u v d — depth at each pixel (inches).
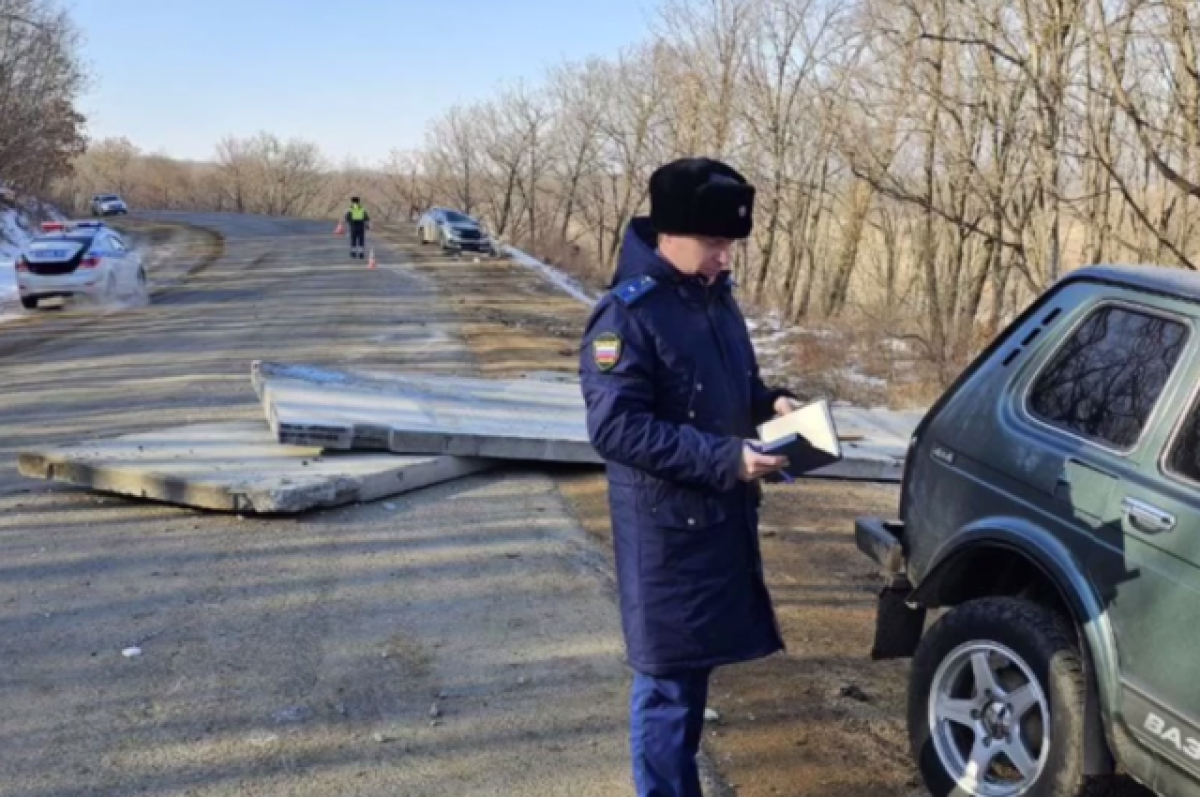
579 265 1266.0
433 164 2866.6
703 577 107.9
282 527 237.3
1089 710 113.7
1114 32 419.8
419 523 247.3
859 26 717.9
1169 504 110.7
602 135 1909.4
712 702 163.8
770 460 100.6
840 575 227.1
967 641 130.0
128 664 169.6
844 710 162.9
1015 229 495.2
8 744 143.9
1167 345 122.3
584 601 205.0
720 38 1214.9
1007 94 584.1
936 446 146.5
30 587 199.5
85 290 745.0
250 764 140.9
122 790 133.5
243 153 4003.4
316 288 892.6
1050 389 134.2
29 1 1588.3
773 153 1157.1
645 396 105.8
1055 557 120.6
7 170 1643.7
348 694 162.4
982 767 127.2
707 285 110.3
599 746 148.9
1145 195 506.6
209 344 561.6
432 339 593.3
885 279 1113.4
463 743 148.5
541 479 291.1
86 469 251.4
